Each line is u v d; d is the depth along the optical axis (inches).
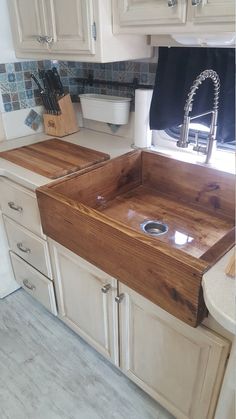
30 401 56.1
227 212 52.2
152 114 60.0
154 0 41.6
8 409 55.0
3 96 67.4
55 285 61.7
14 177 53.9
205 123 55.1
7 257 73.0
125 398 56.4
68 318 63.4
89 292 52.5
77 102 76.7
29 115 72.8
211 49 49.5
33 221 56.8
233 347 31.8
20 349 65.1
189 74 53.5
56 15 51.9
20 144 68.5
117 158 58.0
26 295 78.4
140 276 38.0
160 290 36.4
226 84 49.9
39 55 60.2
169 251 33.7
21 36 61.0
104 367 61.6
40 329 69.4
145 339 46.3
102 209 55.7
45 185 49.1
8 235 68.6
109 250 40.4
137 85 63.6
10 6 59.7
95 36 48.3
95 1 45.7
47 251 58.2
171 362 43.8
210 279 30.6
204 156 57.1
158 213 54.0
